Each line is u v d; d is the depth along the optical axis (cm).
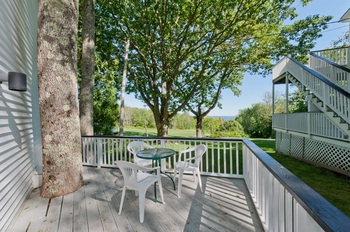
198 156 322
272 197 185
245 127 2130
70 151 315
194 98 1243
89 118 559
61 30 302
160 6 709
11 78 209
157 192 317
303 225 118
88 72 562
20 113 292
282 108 2134
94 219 235
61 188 303
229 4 644
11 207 235
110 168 473
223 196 300
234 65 884
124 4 734
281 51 833
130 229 214
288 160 732
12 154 250
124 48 904
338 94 506
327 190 423
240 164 638
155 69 906
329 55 759
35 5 423
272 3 665
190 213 248
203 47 859
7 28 252
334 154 565
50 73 294
